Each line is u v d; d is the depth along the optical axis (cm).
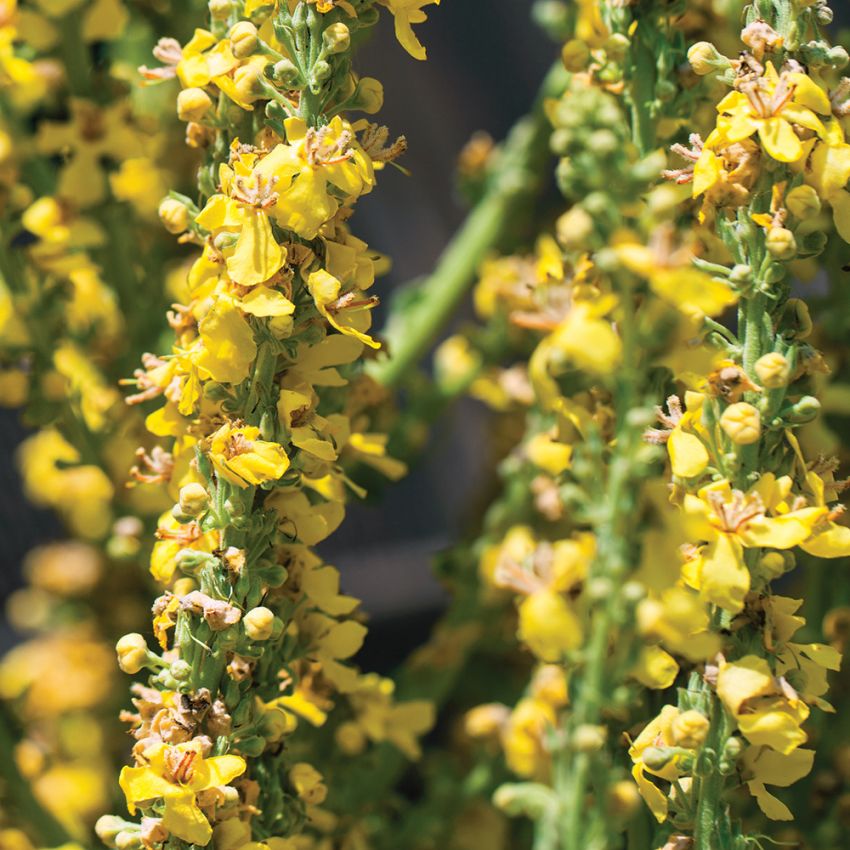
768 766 61
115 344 79
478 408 135
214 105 64
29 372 78
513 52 148
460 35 146
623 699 57
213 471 62
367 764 74
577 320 56
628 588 56
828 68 62
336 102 62
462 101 144
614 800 57
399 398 119
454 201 142
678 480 60
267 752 64
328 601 64
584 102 57
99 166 76
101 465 78
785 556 61
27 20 75
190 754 60
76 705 85
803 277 71
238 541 61
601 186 56
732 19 70
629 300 56
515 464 82
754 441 60
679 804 61
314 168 60
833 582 74
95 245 77
